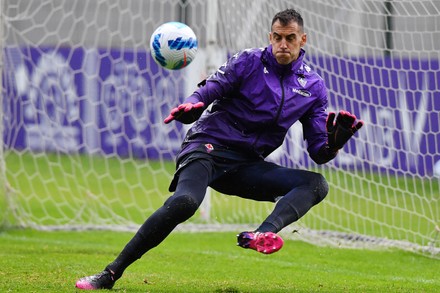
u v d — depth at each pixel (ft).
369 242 100.99
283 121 59.77
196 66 154.51
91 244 97.96
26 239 101.14
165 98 178.81
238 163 60.54
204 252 92.94
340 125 55.83
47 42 196.34
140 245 58.65
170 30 63.16
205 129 60.54
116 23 200.64
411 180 125.70
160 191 149.18
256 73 59.11
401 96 132.16
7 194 111.24
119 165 177.37
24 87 184.85
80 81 186.39
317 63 119.96
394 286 71.46
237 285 68.33
